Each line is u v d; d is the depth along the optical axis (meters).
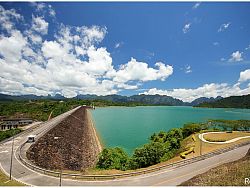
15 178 40.12
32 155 57.19
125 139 120.06
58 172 42.66
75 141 97.00
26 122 135.50
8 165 47.16
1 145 65.06
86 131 138.88
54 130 95.38
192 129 95.69
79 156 76.75
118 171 46.88
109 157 58.53
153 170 46.03
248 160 43.75
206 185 33.31
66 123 125.12
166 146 72.12
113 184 38.03
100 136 129.50
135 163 57.44
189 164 50.09
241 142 74.25
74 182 38.97
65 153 72.38
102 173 44.47
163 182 38.66
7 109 185.62
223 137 83.31
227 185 32.19
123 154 60.19
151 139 88.44
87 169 59.94
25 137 77.19
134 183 38.53
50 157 62.91
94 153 89.25
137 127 167.12
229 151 62.22
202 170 45.00
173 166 48.69
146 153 58.38
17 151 58.16
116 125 178.88
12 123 129.25
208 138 81.00
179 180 39.47
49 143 74.62
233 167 40.41
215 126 122.81
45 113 182.75
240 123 116.25
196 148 67.81
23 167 46.09
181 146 76.81
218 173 38.94
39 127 101.44
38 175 41.84
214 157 55.88
